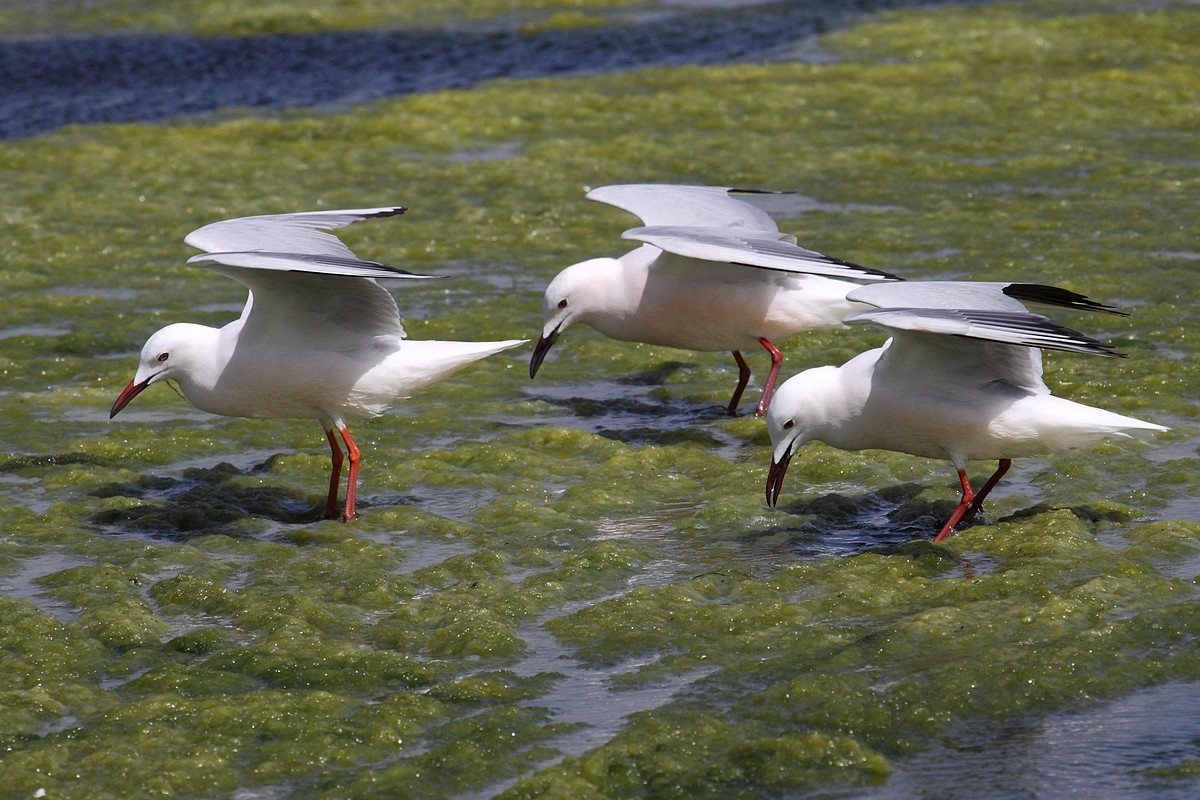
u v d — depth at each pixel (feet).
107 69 115.44
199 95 107.14
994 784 27.32
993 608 34.17
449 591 36.65
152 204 81.51
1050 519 39.27
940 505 41.83
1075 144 89.25
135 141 94.32
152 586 37.60
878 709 29.76
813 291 50.26
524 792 27.02
